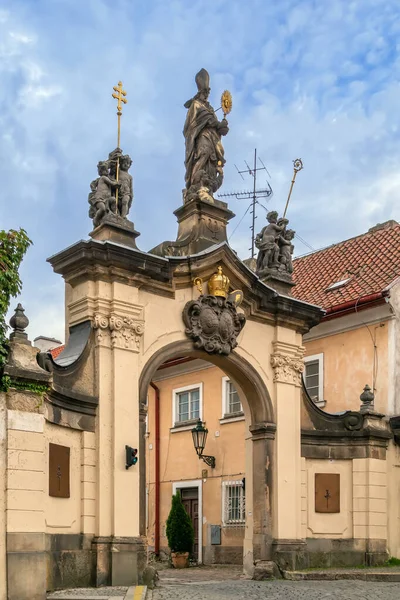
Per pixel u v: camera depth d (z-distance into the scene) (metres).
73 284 16.39
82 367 15.56
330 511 19.84
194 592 14.58
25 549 12.79
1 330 13.20
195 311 17.41
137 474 15.74
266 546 18.19
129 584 15.00
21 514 12.85
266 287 18.80
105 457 15.41
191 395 26.98
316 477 19.91
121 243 16.47
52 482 14.30
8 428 12.97
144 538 15.55
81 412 15.31
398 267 23.53
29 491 13.04
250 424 19.00
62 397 14.72
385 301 22.00
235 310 18.09
